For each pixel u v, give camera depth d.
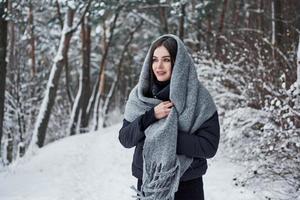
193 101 2.58
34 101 18.50
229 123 7.31
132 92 2.86
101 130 17.34
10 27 17.36
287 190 5.30
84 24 21.36
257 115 6.70
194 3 17.47
